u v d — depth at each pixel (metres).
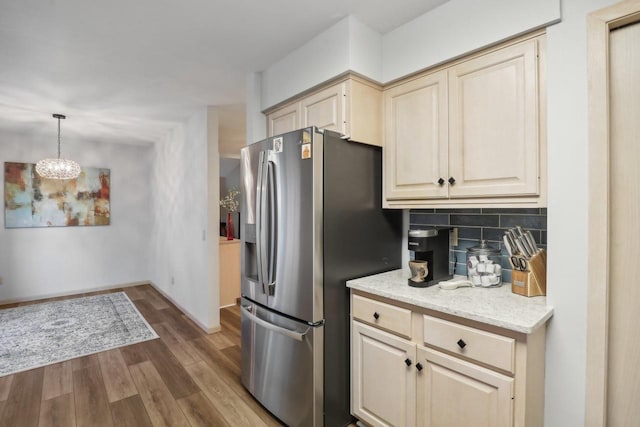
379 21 1.84
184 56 2.24
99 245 5.03
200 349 2.97
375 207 2.07
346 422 1.92
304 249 1.79
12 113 3.50
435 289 1.67
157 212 4.97
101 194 5.03
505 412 1.23
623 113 1.22
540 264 1.55
